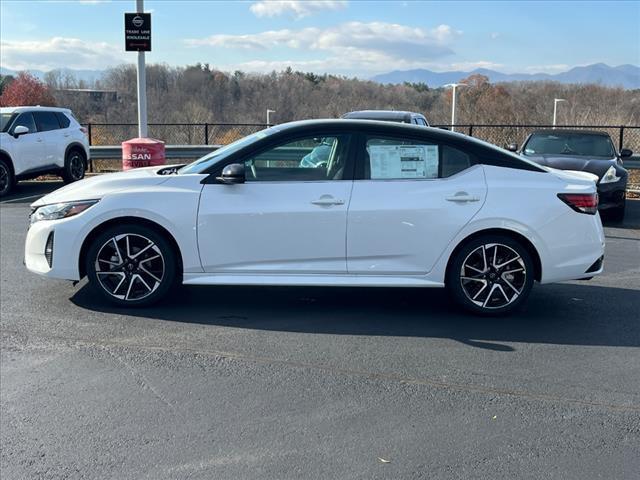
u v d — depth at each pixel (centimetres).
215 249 545
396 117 1252
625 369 452
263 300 602
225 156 554
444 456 334
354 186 543
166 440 346
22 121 1340
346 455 333
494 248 553
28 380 418
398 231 542
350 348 483
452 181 548
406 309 584
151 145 1042
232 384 416
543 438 354
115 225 551
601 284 685
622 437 356
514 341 504
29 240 565
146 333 507
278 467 322
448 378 431
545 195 548
